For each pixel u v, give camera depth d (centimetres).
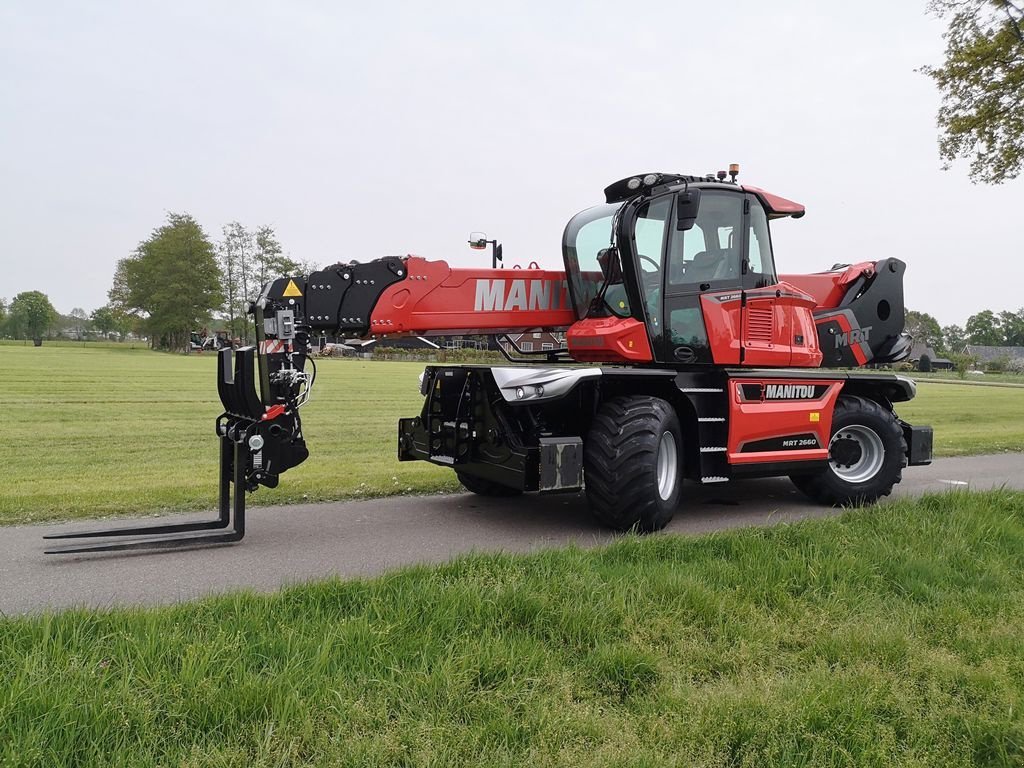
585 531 620
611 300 656
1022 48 1312
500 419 623
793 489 867
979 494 684
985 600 426
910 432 836
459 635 343
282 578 465
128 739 253
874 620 390
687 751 264
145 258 8850
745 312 686
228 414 593
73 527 589
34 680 278
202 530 583
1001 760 273
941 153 1515
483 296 646
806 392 727
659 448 610
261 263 7925
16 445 1123
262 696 276
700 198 673
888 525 567
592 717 280
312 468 940
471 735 262
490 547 558
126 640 315
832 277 828
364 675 300
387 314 602
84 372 3203
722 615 383
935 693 315
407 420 766
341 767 243
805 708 291
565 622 359
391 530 610
